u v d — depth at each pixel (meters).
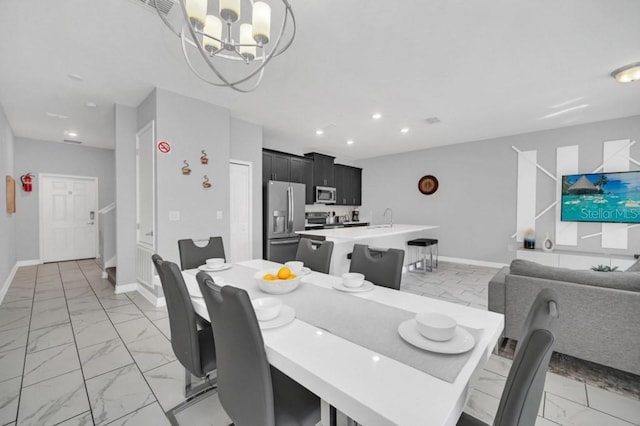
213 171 3.56
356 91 3.20
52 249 5.82
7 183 4.12
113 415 1.59
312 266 2.28
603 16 1.96
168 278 1.35
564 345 1.98
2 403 1.67
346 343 0.95
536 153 4.85
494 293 2.37
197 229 3.41
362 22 2.02
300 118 4.16
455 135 5.12
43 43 2.27
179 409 1.63
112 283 4.13
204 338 1.63
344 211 7.44
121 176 3.66
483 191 5.45
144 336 2.53
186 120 3.32
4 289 3.65
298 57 2.48
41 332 2.60
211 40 1.37
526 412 0.59
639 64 2.56
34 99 3.43
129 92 3.24
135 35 2.17
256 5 1.28
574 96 3.34
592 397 1.75
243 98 3.40
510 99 3.43
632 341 1.76
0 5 1.83
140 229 3.68
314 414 1.05
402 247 4.78
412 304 1.35
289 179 5.54
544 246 4.57
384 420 0.61
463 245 5.71
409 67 2.66
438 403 0.65
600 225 4.29
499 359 2.20
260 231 4.48
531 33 2.15
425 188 6.24
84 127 4.64
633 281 1.79
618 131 4.14
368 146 6.09
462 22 2.03
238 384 0.96
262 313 1.09
